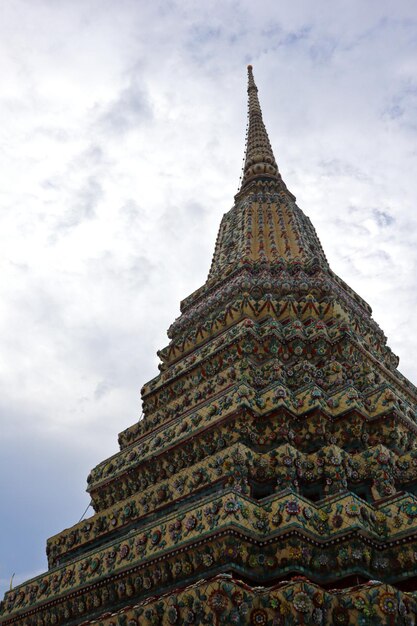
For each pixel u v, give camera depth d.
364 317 36.22
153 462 26.47
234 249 41.09
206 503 19.05
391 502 19.03
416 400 31.50
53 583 22.95
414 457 22.25
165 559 19.08
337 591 14.98
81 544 26.12
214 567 18.02
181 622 15.15
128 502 25.19
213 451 24.33
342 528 18.17
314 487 21.70
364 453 22.23
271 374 26.98
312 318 31.27
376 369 30.16
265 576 18.08
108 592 20.70
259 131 55.72
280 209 44.16
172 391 31.81
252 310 31.81
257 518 18.67
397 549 18.12
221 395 25.52
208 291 38.06
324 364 28.62
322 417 23.75
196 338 33.78
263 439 23.73
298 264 36.12
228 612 14.25
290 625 13.88
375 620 14.06
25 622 23.50
